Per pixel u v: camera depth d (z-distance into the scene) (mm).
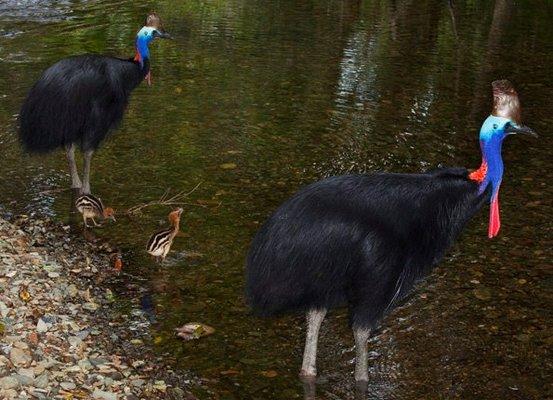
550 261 7156
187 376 5453
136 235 7461
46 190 8305
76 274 6672
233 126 10359
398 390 5387
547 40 16422
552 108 11766
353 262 4980
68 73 7867
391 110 11328
